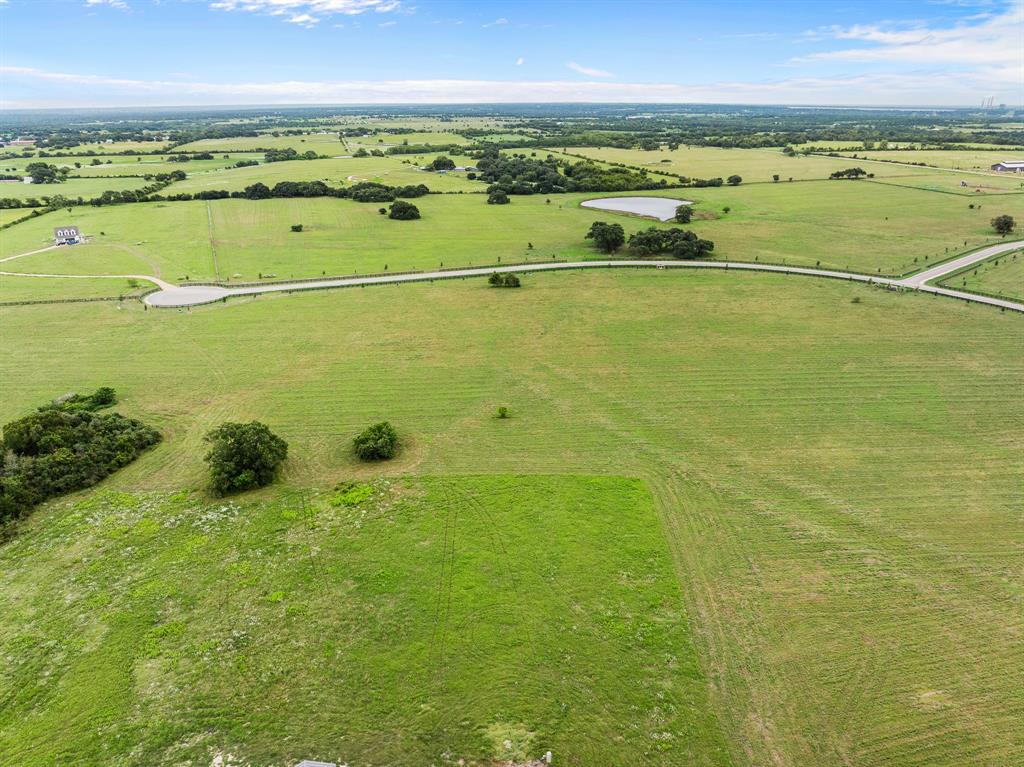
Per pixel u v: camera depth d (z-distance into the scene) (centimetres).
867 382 7238
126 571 4453
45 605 4150
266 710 3403
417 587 4241
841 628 3881
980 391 6931
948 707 3369
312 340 8781
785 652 3716
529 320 9506
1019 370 7419
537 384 7375
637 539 4697
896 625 3897
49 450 5559
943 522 4838
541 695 3459
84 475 5472
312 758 3153
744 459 5750
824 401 6806
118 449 5856
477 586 4241
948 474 5444
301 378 7588
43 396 7150
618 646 3762
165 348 8519
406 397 7081
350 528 4866
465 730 3275
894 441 5988
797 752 3148
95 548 4694
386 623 3944
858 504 5078
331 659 3697
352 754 3169
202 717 3372
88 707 3431
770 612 4006
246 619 3997
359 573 4384
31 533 4862
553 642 3794
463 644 3778
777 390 7100
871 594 4147
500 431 6316
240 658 3712
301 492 5362
